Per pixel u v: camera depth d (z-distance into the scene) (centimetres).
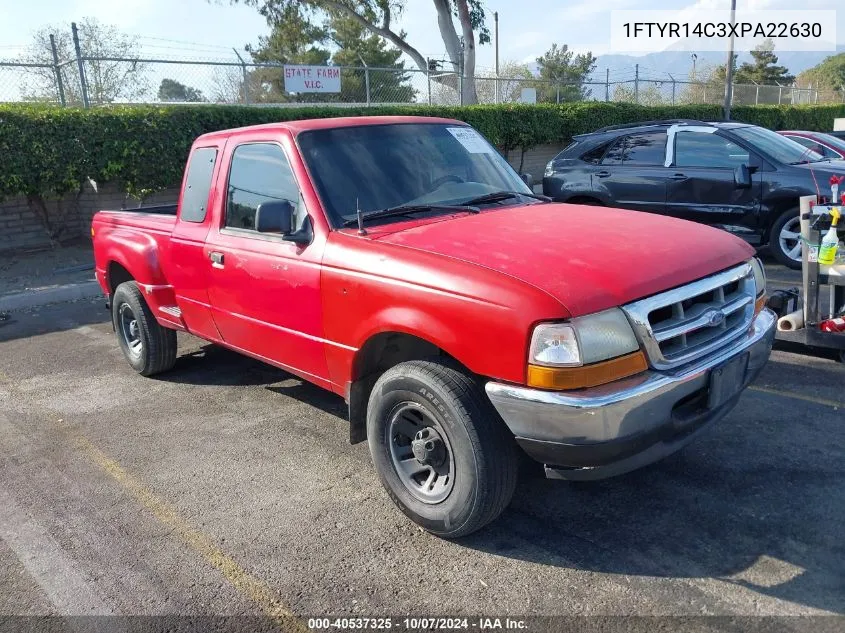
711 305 322
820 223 502
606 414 279
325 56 3500
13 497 399
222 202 456
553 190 1024
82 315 823
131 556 336
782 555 308
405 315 326
